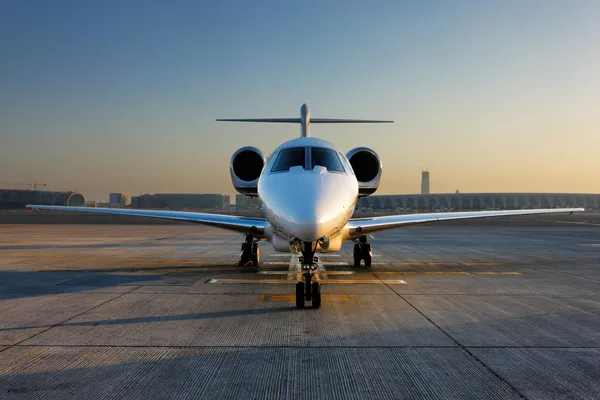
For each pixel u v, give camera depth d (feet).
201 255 52.37
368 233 37.19
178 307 24.67
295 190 25.96
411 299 27.20
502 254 54.60
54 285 31.73
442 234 97.19
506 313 23.61
